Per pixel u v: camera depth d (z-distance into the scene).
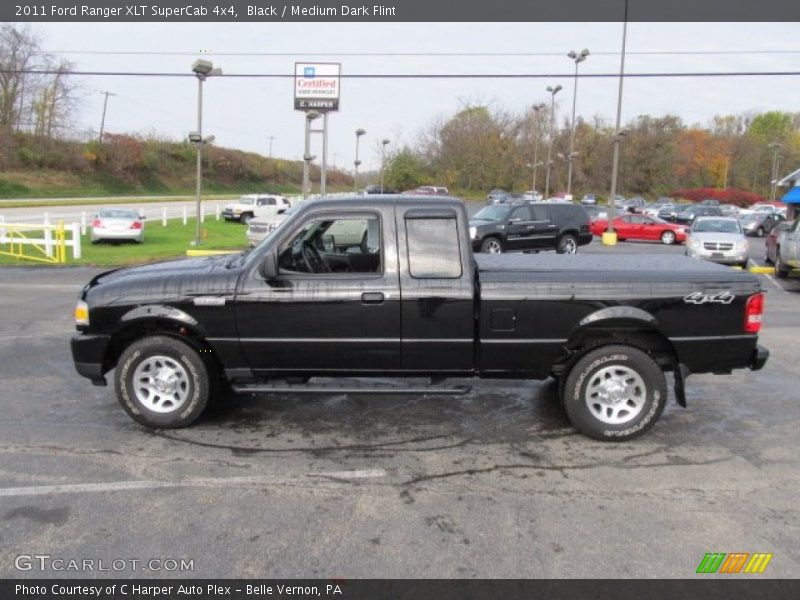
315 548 3.41
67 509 3.81
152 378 5.11
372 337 4.95
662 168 86.75
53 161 62.03
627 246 27.97
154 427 5.14
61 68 61.84
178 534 3.54
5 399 5.86
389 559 3.31
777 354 8.02
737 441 5.03
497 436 5.08
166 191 74.69
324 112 37.78
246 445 4.84
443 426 5.29
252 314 4.94
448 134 82.19
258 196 34.66
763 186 98.06
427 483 4.22
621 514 3.81
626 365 4.93
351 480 4.25
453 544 3.46
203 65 21.31
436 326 4.93
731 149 96.44
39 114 62.00
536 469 4.46
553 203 20.47
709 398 6.17
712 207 43.59
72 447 4.76
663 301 4.88
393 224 4.90
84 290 5.26
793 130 107.50
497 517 3.76
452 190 80.88
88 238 23.06
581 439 5.04
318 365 5.05
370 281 4.90
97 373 5.15
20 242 18.12
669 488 4.18
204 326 4.97
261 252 5.00
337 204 4.93
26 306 10.91
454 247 4.90
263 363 5.05
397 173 81.50
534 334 4.92
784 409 5.84
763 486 4.22
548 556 3.35
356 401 5.91
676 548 3.44
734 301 4.93
